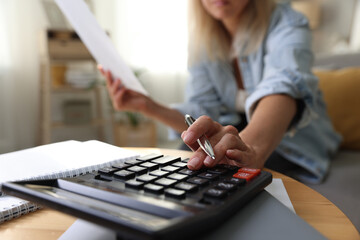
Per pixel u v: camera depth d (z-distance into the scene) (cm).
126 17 248
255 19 95
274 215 29
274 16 94
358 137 107
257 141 53
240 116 113
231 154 41
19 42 217
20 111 223
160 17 252
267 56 82
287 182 45
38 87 226
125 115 249
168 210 26
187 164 37
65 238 28
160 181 31
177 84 263
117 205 28
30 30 220
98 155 48
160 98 262
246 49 98
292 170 87
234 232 26
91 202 28
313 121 94
